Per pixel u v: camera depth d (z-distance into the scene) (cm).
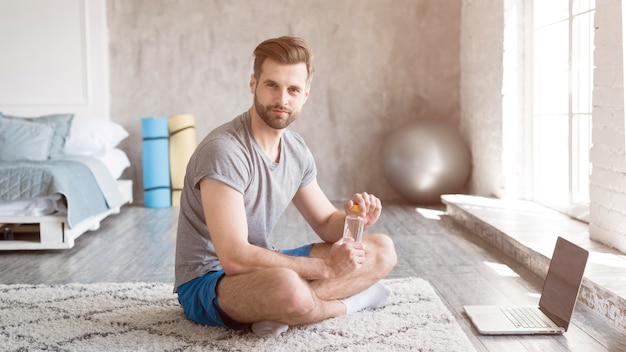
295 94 230
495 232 408
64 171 423
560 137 468
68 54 630
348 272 229
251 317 232
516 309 271
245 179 231
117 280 338
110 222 524
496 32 532
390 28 645
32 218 405
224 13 642
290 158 252
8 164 428
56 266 372
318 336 236
